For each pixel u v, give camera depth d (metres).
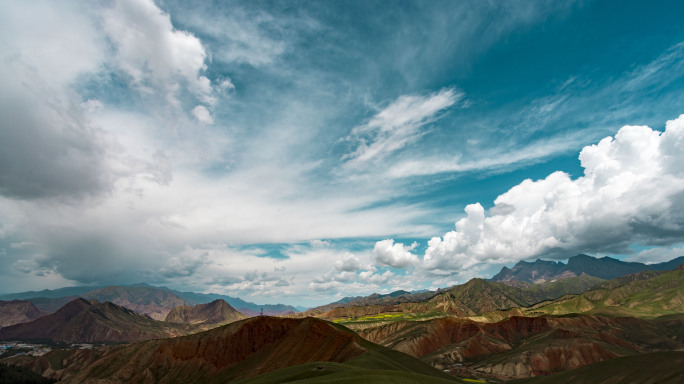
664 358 111.31
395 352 151.75
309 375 95.50
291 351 159.12
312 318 176.62
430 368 147.25
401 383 80.38
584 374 123.94
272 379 101.56
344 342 149.75
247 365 173.38
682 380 98.62
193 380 176.62
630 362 117.06
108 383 182.75
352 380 78.56
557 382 128.25
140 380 182.75
